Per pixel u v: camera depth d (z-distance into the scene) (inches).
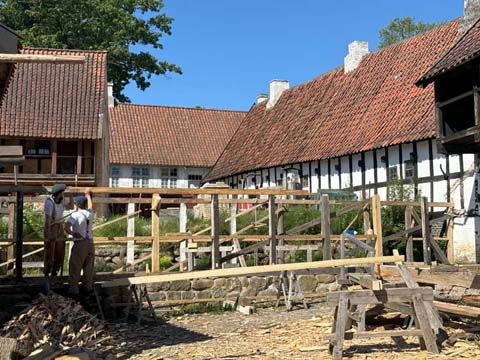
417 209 627.5
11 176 903.7
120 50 1382.9
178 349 295.3
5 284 370.0
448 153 557.0
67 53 1048.2
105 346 301.7
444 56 563.8
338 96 1008.9
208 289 427.5
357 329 299.0
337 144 875.4
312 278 455.2
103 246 543.2
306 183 935.0
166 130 1476.4
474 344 275.4
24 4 1381.6
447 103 542.0
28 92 960.9
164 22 1473.9
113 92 1515.7
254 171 1091.9
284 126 1118.4
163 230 595.2
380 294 268.2
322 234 469.1
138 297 397.7
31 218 571.8
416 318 279.4
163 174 1398.9
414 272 345.7
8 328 299.6
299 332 324.8
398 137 741.9
